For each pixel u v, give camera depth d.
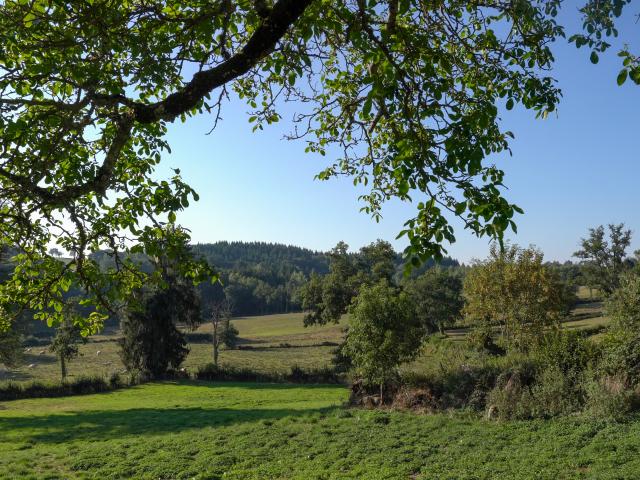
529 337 39.47
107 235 6.16
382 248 56.84
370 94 4.35
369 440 19.42
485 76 6.39
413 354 27.75
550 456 14.97
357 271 58.25
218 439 21.58
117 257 6.30
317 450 18.69
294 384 52.88
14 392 44.25
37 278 6.74
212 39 5.82
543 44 5.75
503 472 13.95
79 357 75.69
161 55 5.58
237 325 122.19
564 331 23.94
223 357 74.25
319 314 59.75
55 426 28.28
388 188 8.81
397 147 4.48
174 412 32.62
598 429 17.05
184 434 23.33
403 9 4.61
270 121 7.88
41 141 5.26
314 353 77.81
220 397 42.19
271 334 103.06
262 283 161.75
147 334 56.81
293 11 4.63
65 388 46.72
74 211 5.15
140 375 55.00
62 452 20.97
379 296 28.23
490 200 3.97
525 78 6.02
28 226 5.10
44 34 5.25
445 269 89.81
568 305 57.47
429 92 4.81
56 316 7.06
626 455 13.90
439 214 4.01
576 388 20.23
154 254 6.25
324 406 31.16
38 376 61.19
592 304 92.81
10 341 43.53
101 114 5.08
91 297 6.47
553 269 45.62
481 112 4.54
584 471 13.33
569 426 17.89
